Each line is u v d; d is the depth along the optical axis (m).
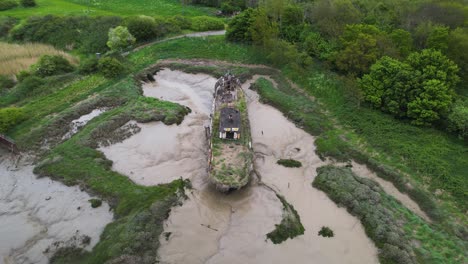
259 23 60.78
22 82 49.88
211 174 33.53
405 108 45.22
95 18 70.75
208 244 29.52
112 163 38.28
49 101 47.50
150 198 32.75
